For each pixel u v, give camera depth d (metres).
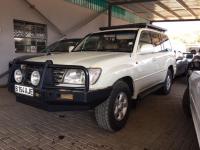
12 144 3.16
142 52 4.25
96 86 3.06
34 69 3.23
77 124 3.95
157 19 17.89
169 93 6.45
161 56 5.23
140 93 4.32
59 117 4.30
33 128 3.75
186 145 3.17
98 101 3.12
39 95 3.08
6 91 6.71
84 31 11.60
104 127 3.47
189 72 4.18
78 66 2.99
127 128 3.77
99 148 3.06
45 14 9.27
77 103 3.01
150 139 3.36
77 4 10.90
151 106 5.11
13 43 8.21
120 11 14.77
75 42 7.78
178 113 4.60
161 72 5.31
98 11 12.35
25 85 3.29
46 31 9.43
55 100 3.01
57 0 9.75
